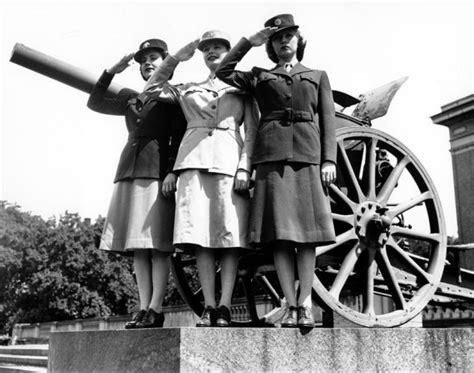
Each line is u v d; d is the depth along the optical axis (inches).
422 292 198.8
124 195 159.2
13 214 1656.0
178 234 139.6
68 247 1321.4
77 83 177.6
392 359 148.7
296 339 133.1
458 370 162.2
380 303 424.5
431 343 158.6
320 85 150.5
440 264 205.8
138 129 160.6
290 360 130.8
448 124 626.8
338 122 198.7
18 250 1365.7
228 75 146.7
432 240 207.0
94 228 1360.7
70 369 152.0
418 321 214.5
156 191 154.6
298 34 158.6
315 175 142.3
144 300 157.0
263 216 138.2
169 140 161.2
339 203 189.5
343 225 190.5
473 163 595.2
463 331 165.9
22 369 320.5
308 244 140.6
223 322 136.6
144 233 150.6
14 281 1366.9
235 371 122.6
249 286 217.8
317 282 171.6
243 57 149.1
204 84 155.9
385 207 193.9
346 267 184.7
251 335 126.3
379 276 220.8
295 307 138.9
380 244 192.9
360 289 209.5
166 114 161.6
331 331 139.7
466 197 598.5
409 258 201.6
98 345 141.1
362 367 142.9
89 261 1326.3
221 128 148.2
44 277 1295.5
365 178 197.9
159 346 121.6
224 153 145.5
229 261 143.3
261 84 148.2
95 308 1293.1
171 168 155.3
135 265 158.7
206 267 142.3
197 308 199.0
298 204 139.3
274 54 159.3
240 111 152.6
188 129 150.8
